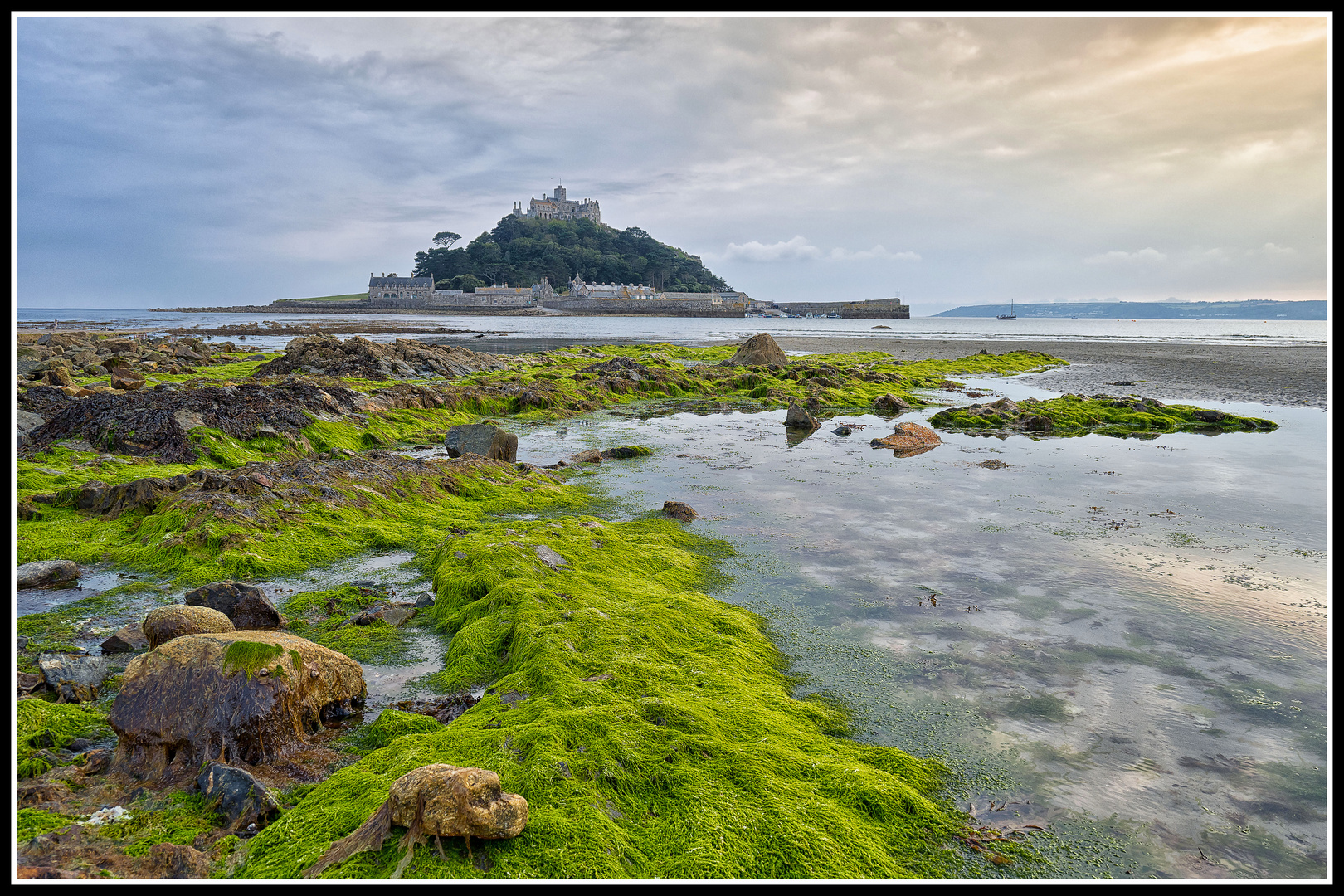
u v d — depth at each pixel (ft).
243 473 47.11
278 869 15.46
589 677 24.62
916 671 27.27
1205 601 34.24
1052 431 86.99
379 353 127.24
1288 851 17.75
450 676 26.35
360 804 17.29
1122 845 17.90
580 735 20.20
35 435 60.95
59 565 35.27
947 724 23.56
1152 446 76.95
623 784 18.62
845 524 47.16
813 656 28.50
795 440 81.00
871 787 19.12
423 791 15.94
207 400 69.51
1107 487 57.62
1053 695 25.48
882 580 37.11
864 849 17.03
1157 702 25.00
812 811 18.02
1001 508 51.21
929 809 18.89
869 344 266.36
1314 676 26.91
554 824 16.56
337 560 40.06
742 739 21.25
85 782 18.80
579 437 82.94
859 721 23.75
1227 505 51.88
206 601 29.50
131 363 123.03
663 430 88.69
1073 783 20.47
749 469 64.95
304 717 21.76
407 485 52.11
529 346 240.32
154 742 19.39
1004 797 19.84
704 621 30.40
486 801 16.06
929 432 80.12
